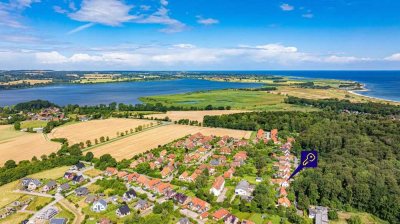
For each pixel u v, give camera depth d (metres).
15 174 146.50
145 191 133.50
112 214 114.00
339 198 124.25
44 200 125.50
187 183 139.88
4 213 113.75
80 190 130.12
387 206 113.75
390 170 135.75
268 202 116.50
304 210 117.25
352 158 154.12
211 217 109.94
